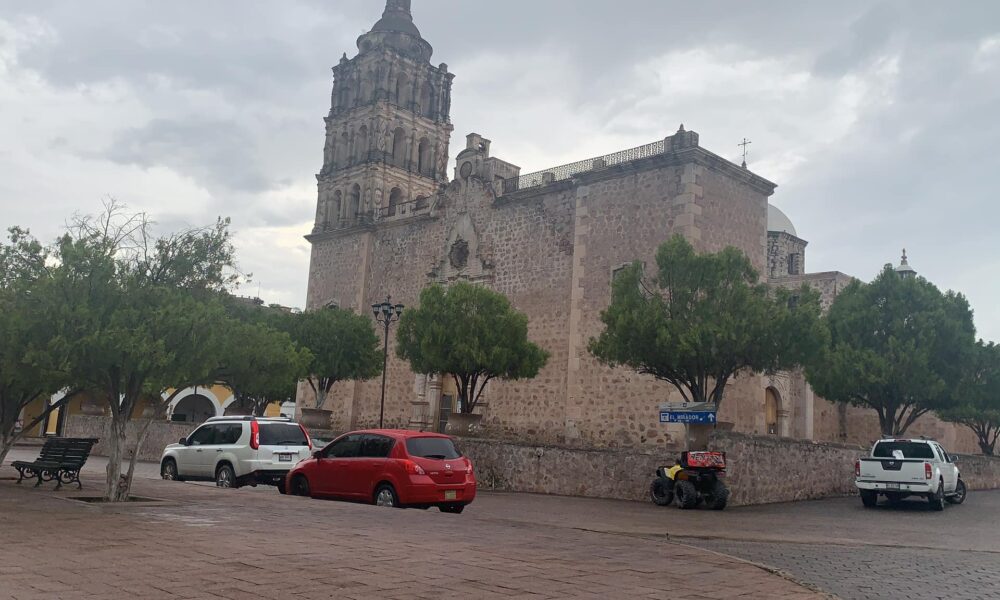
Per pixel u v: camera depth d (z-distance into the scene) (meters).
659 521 17.00
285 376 24.22
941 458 23.28
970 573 11.11
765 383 32.44
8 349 15.81
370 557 9.40
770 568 10.30
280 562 8.81
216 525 11.86
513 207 37.50
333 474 17.61
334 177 49.34
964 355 30.36
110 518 12.34
